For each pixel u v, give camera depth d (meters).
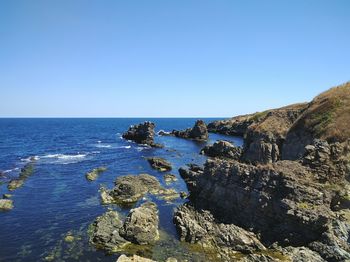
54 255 28.66
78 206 42.09
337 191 30.22
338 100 46.53
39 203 43.19
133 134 131.00
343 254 23.91
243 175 34.97
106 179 57.38
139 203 43.56
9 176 59.03
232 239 29.78
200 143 120.44
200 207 38.56
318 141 37.03
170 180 56.84
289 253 26.12
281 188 30.89
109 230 32.69
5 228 34.66
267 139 57.66
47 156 84.50
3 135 151.25
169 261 26.88
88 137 148.50
